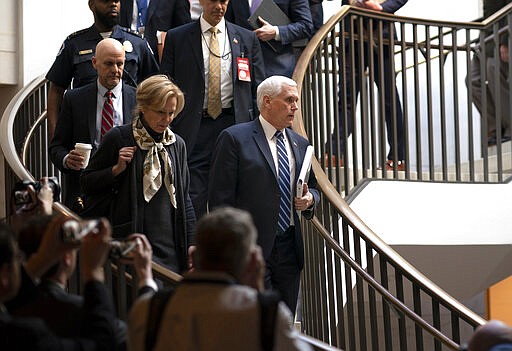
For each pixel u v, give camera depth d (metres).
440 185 8.99
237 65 7.91
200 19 7.98
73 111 7.30
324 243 7.24
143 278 4.09
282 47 8.85
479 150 12.04
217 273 3.61
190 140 7.81
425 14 13.12
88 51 7.91
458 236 8.93
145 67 8.05
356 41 9.92
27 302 3.96
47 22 11.17
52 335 3.62
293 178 6.53
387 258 6.64
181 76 7.90
